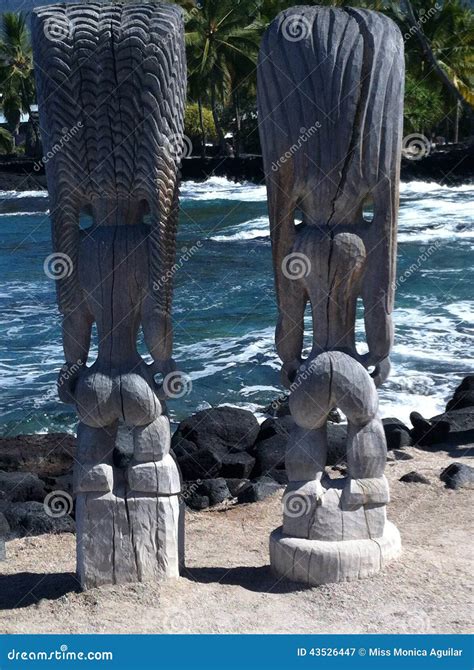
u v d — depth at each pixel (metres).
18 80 54.94
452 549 6.73
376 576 6.03
